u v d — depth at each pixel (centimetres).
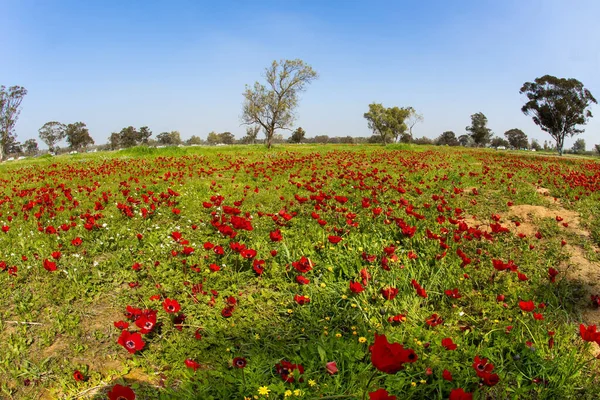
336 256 435
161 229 561
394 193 799
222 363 268
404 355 157
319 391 228
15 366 275
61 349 295
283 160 1483
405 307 330
